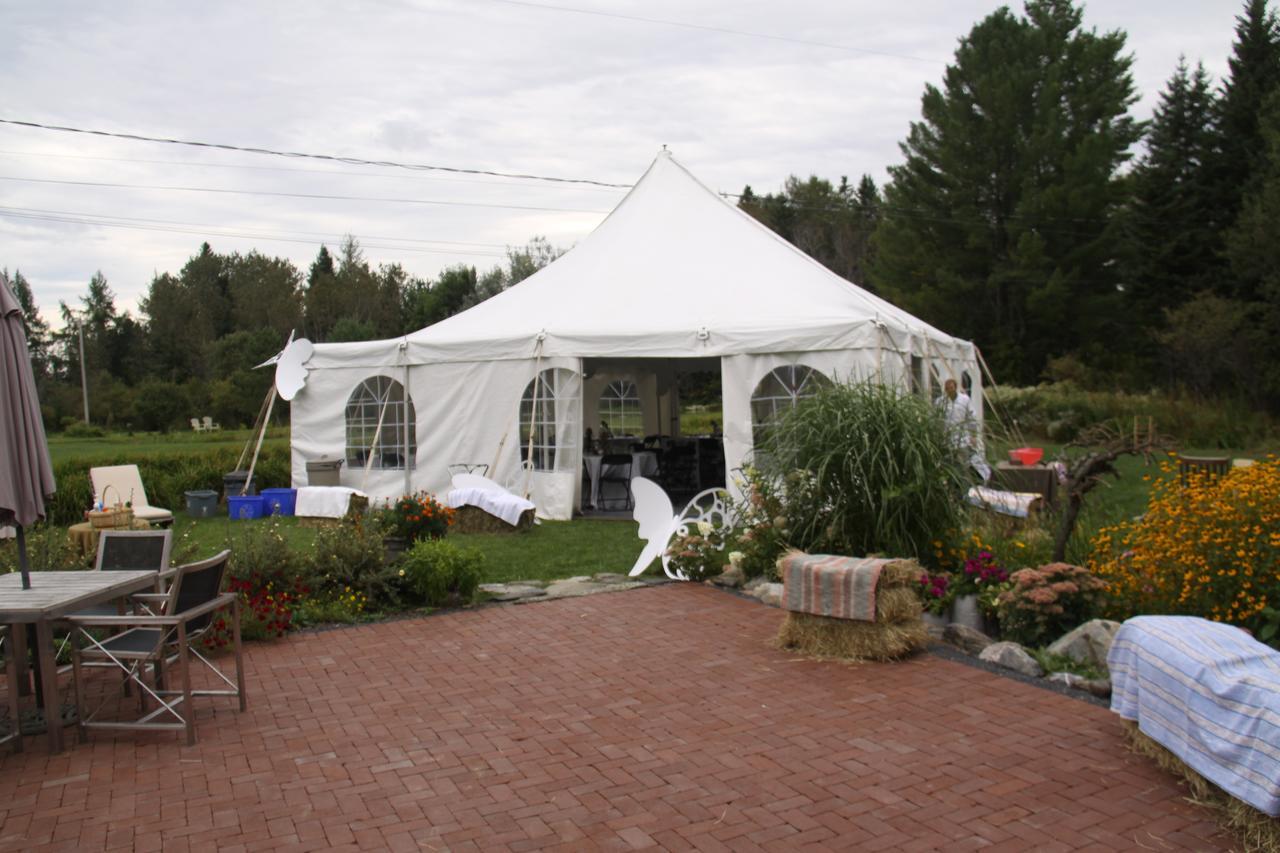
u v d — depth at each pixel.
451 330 12.55
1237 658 3.58
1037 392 24.48
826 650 5.55
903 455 6.44
